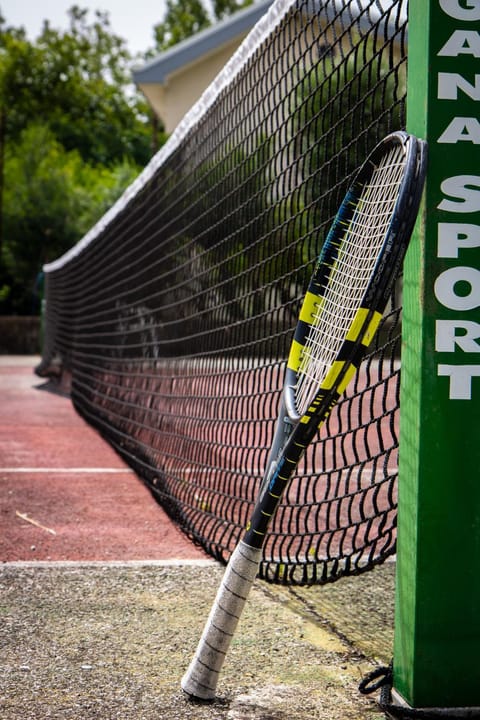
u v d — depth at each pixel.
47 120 59.44
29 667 2.77
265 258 4.16
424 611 2.38
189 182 6.01
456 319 2.36
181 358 6.19
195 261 5.84
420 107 2.35
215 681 2.54
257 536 2.50
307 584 3.32
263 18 4.15
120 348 8.81
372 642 3.07
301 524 4.94
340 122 3.16
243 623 3.25
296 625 3.24
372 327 2.22
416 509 2.37
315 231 3.31
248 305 4.45
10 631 3.10
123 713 2.44
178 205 6.46
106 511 5.35
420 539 2.37
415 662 2.38
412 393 2.40
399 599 2.49
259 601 3.54
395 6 2.72
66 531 4.80
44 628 3.14
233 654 2.92
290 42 3.73
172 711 2.46
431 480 2.37
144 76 20.83
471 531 2.38
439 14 2.31
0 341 27.92
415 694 2.39
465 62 2.32
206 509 4.71
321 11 3.42
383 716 2.45
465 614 2.39
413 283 2.40
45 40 60.69
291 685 2.67
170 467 5.80
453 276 2.35
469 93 2.32
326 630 3.19
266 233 4.11
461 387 2.36
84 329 11.65
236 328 4.65
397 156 2.43
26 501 5.62
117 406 8.61
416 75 2.38
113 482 6.36
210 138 5.36
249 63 4.42
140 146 62.44
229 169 4.92
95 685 2.63
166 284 6.89
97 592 3.60
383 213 2.43
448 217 2.34
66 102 60.44
